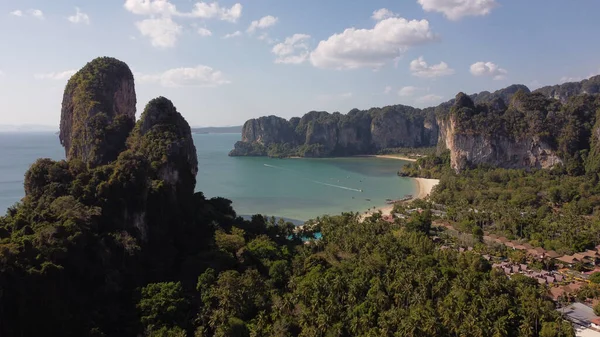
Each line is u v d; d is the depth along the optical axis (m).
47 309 72.69
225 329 74.94
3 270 69.00
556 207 194.12
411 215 175.75
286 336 76.81
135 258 97.94
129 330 76.12
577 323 87.06
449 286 91.19
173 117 145.25
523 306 84.50
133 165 113.62
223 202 165.50
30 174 105.38
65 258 82.12
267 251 113.44
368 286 92.50
